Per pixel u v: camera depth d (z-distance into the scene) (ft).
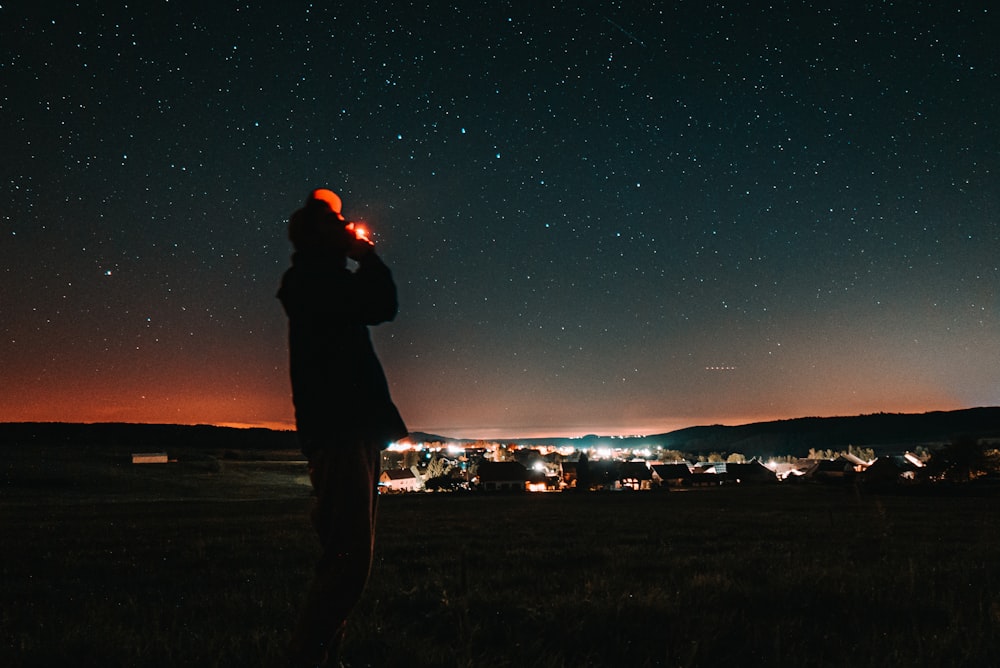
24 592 21.80
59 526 75.15
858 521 65.36
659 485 406.00
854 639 11.52
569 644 11.29
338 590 6.74
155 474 403.75
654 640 11.50
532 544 41.19
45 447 521.65
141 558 34.76
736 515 85.05
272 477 426.51
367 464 7.27
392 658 9.70
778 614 13.91
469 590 17.48
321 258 7.63
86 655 10.26
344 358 7.43
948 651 10.03
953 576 19.25
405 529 62.18
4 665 9.86
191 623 13.84
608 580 19.99
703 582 17.90
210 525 72.33
